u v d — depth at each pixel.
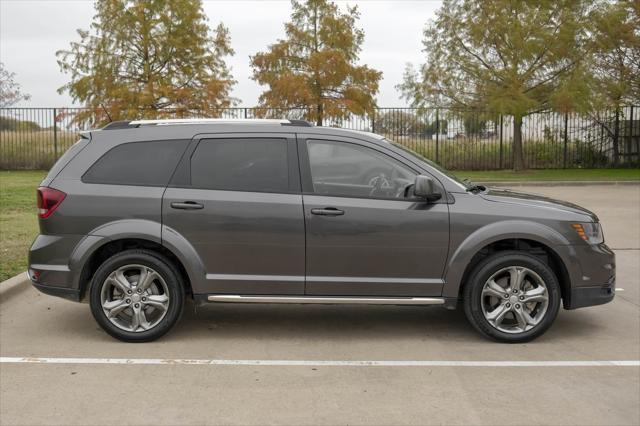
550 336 5.97
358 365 5.18
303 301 5.66
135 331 5.69
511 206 5.73
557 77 23.52
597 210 14.35
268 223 5.61
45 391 4.61
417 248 5.64
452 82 24.11
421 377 4.91
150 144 5.78
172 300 5.68
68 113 21.89
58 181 5.71
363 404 4.40
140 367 5.11
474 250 5.61
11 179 20.62
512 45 22.81
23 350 5.50
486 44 23.23
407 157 5.77
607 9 22.78
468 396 4.54
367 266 5.65
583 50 22.95
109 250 5.88
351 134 5.79
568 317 6.62
